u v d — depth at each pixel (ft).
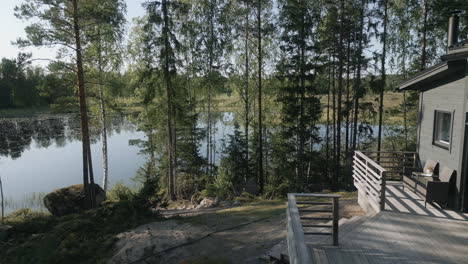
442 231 19.01
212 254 21.72
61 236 27.81
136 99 72.38
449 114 25.98
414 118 75.92
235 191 59.93
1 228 32.89
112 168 88.99
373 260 15.11
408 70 71.41
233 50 74.84
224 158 69.77
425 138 29.71
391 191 28.04
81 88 47.93
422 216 21.76
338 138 67.72
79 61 47.32
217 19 70.33
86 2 46.37
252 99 81.61
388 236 18.30
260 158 66.08
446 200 23.12
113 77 63.77
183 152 71.87
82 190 50.01
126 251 23.22
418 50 68.90
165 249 23.15
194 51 72.18
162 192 64.69
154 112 63.21
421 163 30.42
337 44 66.80
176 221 30.96
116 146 118.11
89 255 23.80
